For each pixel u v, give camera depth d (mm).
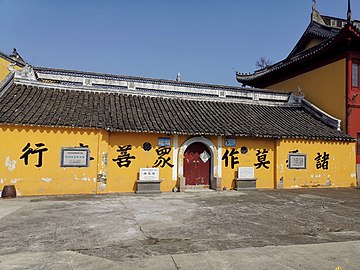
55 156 11492
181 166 13359
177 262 5027
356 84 17406
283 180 14844
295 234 6961
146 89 16531
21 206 9312
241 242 6234
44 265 4797
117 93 15805
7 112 11352
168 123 13266
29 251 5430
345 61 17375
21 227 6949
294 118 17578
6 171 10953
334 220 8430
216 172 13969
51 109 12500
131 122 12688
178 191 13148
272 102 19047
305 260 5262
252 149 14586
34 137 11273
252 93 18812
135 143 12734
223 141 14141
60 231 6695
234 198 11742
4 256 5156
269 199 11680
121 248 5699
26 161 11172
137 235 6551
